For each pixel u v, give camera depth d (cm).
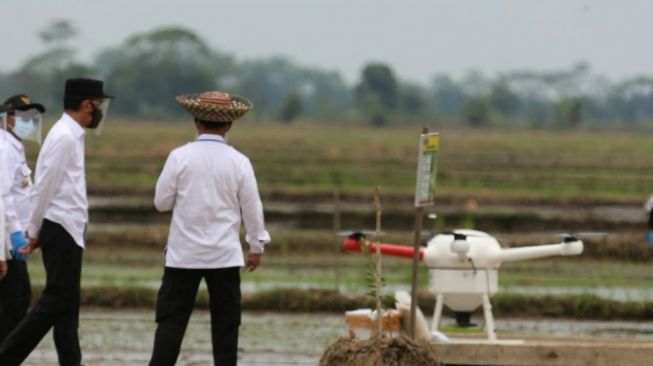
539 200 9425
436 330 3016
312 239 6950
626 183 11000
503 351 2777
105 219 8469
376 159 14100
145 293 4784
